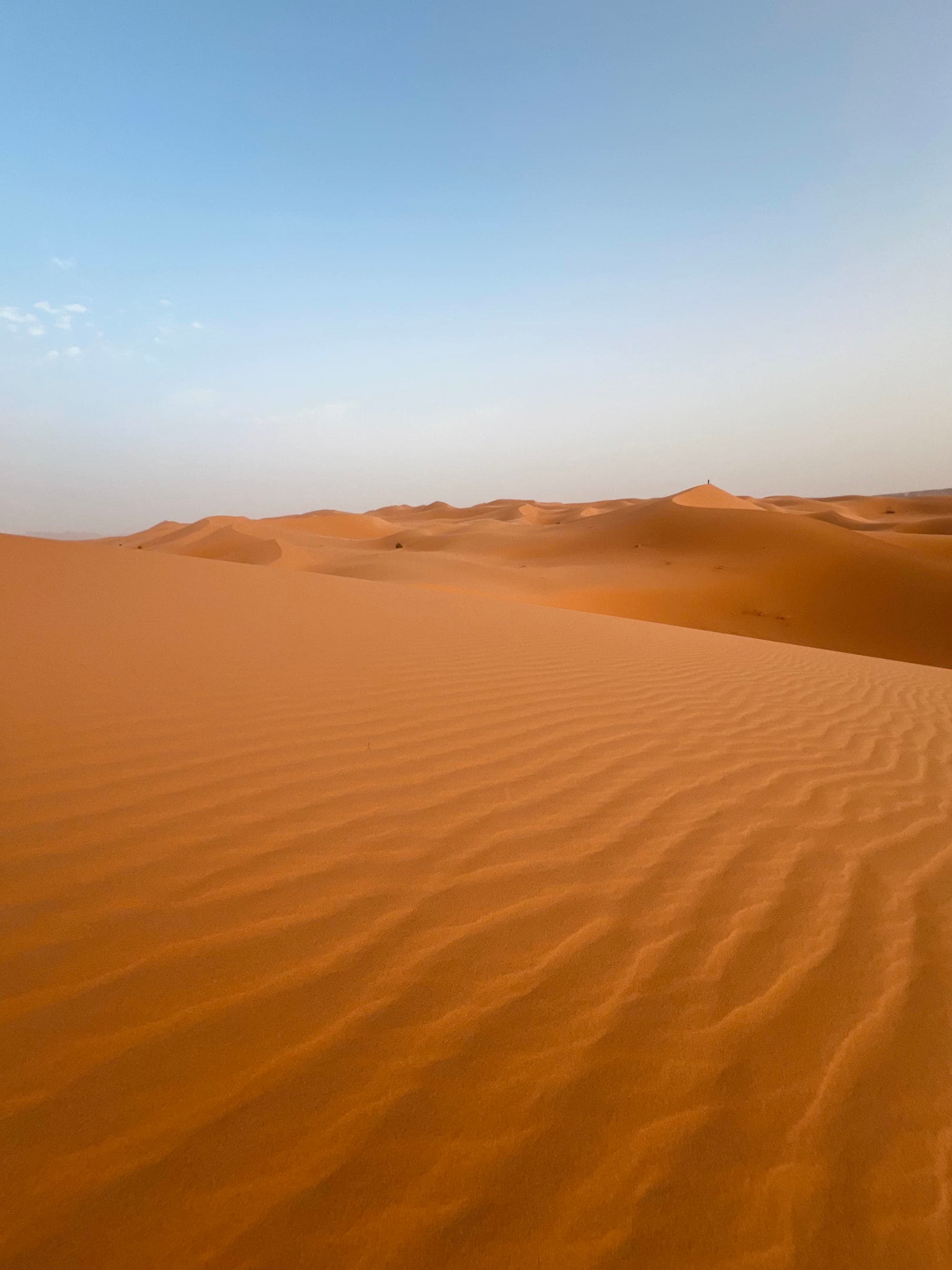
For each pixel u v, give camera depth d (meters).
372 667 5.71
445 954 2.00
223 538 83.88
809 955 2.16
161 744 3.46
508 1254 1.22
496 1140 1.43
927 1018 1.90
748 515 66.44
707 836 2.99
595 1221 1.29
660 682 6.38
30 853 2.33
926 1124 1.55
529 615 11.44
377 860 2.50
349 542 102.38
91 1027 1.60
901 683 8.29
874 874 2.78
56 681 4.43
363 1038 1.65
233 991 1.76
